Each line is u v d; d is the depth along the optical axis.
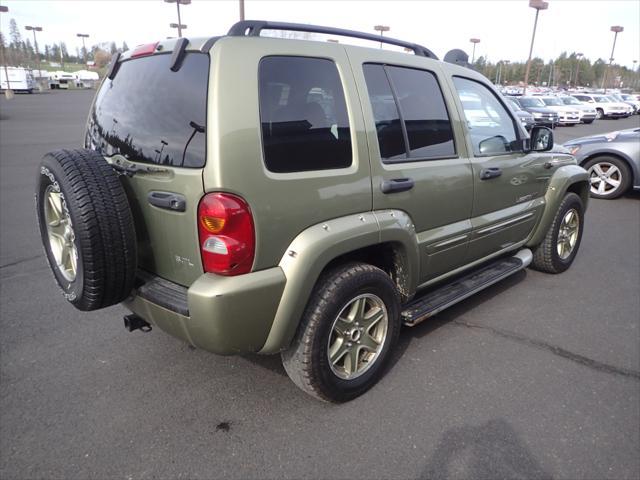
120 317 3.98
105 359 3.36
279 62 2.46
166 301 2.42
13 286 4.57
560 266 4.95
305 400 2.93
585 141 9.15
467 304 4.29
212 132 2.19
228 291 2.24
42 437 2.60
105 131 2.88
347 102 2.71
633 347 3.56
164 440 2.59
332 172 2.59
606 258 5.55
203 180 2.21
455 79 3.57
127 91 2.75
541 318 4.01
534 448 2.54
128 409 2.83
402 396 2.96
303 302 2.49
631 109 33.06
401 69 3.13
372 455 2.49
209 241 2.25
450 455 2.49
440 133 3.33
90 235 2.32
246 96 2.28
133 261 2.49
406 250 3.03
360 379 2.92
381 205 2.85
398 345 3.56
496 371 3.23
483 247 3.87
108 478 2.34
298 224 2.45
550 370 3.25
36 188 2.76
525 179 4.17
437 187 3.22
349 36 3.00
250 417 2.77
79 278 2.44
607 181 8.80
